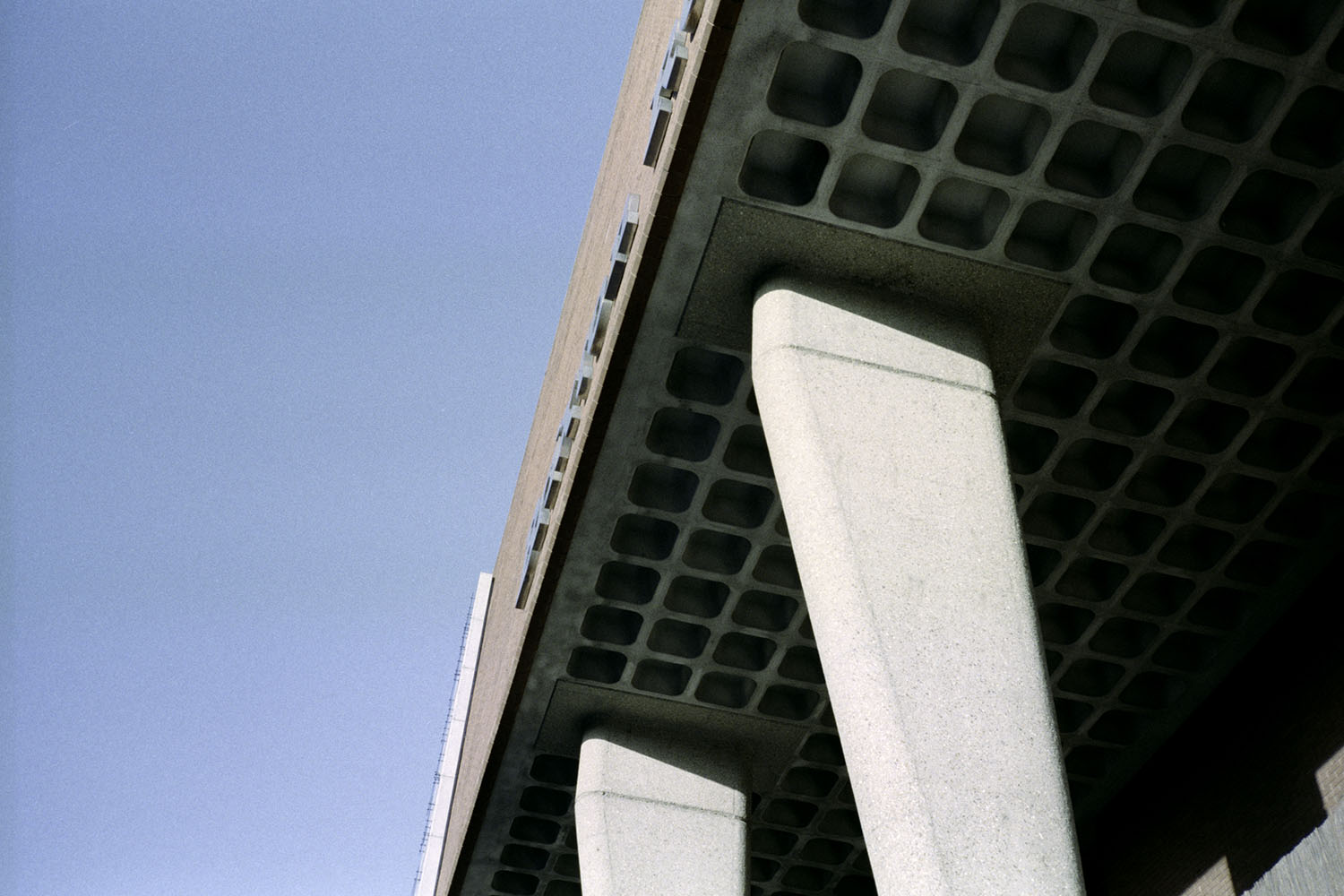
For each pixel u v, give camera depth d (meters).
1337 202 16.03
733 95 14.38
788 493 14.79
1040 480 19.30
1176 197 16.06
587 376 18.55
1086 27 14.23
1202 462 19.16
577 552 20.20
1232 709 22.03
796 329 15.55
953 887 12.31
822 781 24.56
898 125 15.20
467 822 25.77
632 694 22.44
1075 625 21.94
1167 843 23.00
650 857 21.44
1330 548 20.20
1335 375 18.36
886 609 13.70
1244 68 14.78
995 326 16.61
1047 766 13.04
